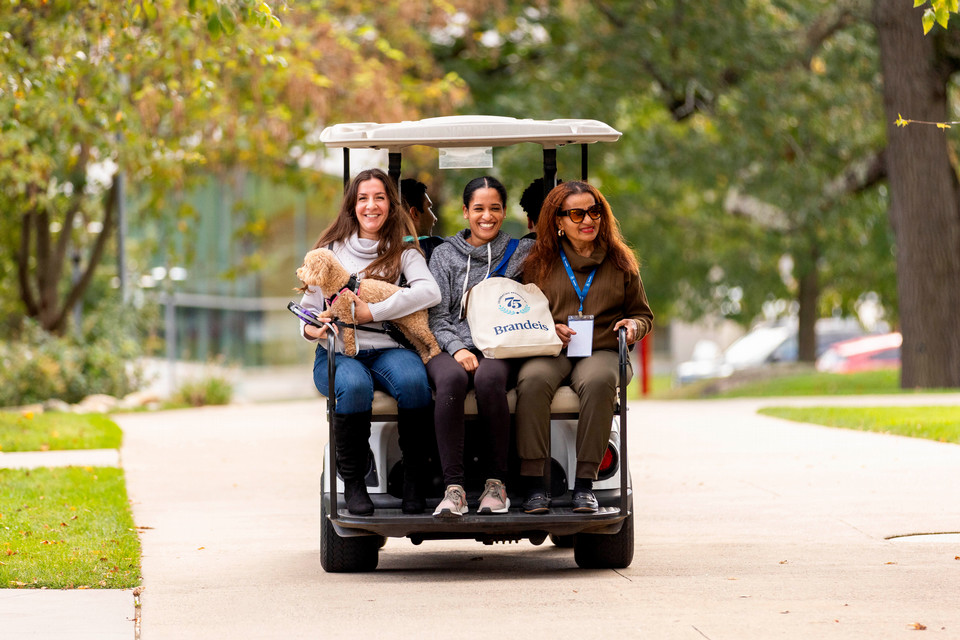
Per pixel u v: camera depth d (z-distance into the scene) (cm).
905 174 5181
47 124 3709
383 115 5091
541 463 1594
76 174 5559
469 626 1373
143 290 6400
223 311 9919
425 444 1619
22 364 5353
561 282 1670
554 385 1605
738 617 1405
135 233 7950
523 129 1716
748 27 5844
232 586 1630
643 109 6700
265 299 9900
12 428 3700
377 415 1617
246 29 3431
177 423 4384
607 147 5988
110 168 5631
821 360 8344
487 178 1709
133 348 6012
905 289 5238
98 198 6425
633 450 3183
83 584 1616
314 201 7369
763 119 5825
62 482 2538
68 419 4141
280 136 4950
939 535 1966
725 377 6800
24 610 1459
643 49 5756
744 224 8112
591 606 1474
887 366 8150
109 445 3381
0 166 4050
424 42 5731
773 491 2452
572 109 5725
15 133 3638
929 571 1678
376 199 1662
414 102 5506
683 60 5772
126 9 2811
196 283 9956
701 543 1936
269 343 9956
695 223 8188
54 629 1361
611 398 1606
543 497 1602
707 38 5719
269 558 1858
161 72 3959
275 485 2695
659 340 15188
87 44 3369
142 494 2552
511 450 1634
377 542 1736
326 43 5069
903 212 5219
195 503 2433
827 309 9362
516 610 1456
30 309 6050
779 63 5862
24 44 3400
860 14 5559
